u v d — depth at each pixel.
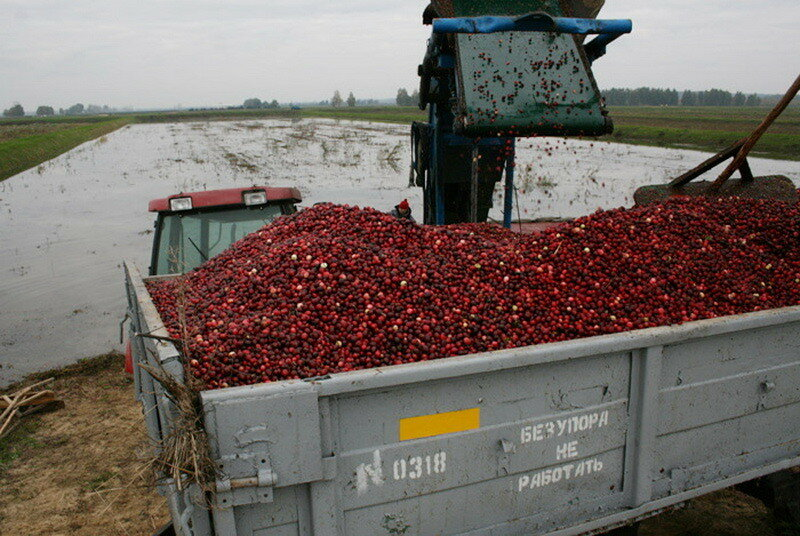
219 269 4.29
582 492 3.17
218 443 2.38
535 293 3.74
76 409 6.95
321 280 3.56
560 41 6.01
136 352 4.86
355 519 2.71
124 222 17.41
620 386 3.11
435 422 2.75
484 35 5.98
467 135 5.67
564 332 3.46
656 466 3.32
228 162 31.50
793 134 40.62
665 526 4.71
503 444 2.86
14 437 6.39
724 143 37.59
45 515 5.10
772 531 4.56
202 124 86.06
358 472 2.66
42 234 16.06
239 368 2.92
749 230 4.71
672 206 4.93
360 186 21.56
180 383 2.48
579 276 3.91
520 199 17.39
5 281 11.82
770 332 3.48
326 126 68.38
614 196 17.64
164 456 2.43
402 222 4.45
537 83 5.79
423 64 6.90
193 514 2.52
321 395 2.47
